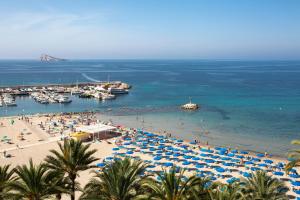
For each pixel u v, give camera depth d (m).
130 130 91.12
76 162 29.12
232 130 94.00
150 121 107.56
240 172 56.84
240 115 115.81
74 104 144.50
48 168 28.34
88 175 54.94
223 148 71.44
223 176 55.31
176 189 21.98
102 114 120.31
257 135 88.06
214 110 126.81
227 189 25.66
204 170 58.41
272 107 131.88
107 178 25.34
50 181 26.12
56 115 114.81
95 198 25.14
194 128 97.06
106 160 62.81
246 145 78.44
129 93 182.62
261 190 32.03
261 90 193.25
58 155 29.53
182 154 68.12
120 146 74.44
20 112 124.62
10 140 78.44
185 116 115.75
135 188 25.48
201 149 71.31
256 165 61.34
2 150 69.75
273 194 31.88
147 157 66.25
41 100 147.38
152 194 22.55
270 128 96.00
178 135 88.50
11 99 146.00
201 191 24.91
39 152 68.44
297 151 27.38
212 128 96.88
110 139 80.88
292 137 85.62
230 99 155.88
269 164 61.66
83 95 164.88
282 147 76.56
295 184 50.09
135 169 25.83
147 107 135.62
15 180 26.53
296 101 147.12
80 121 104.31
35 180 24.33
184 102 148.12
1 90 175.62
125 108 133.50
